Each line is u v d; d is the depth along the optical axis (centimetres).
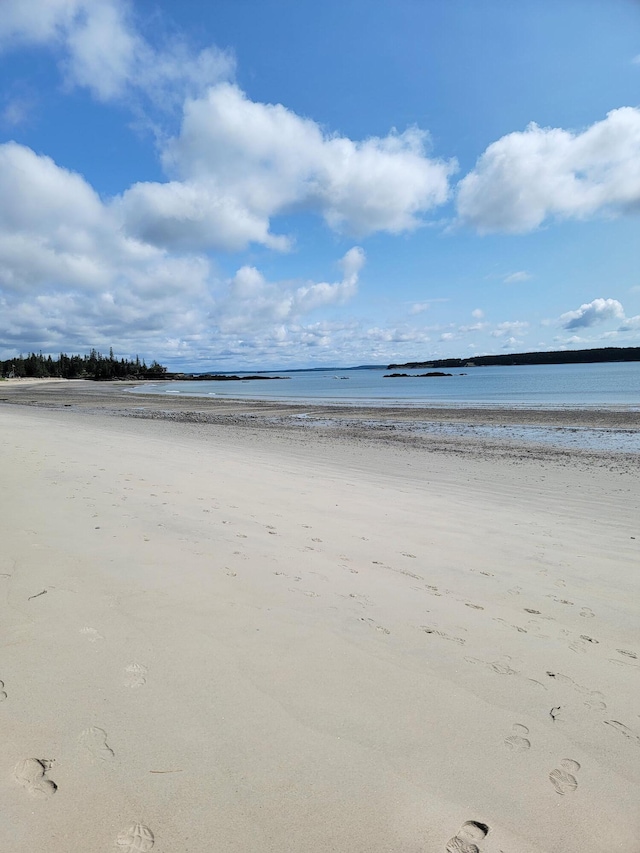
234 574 346
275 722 193
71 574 320
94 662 224
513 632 293
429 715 205
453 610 320
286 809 154
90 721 186
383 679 230
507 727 201
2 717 184
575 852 146
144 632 254
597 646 283
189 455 969
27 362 13450
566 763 182
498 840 148
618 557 464
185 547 392
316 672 231
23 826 142
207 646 246
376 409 2877
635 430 1728
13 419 1625
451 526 550
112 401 3897
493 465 1068
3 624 251
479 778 172
